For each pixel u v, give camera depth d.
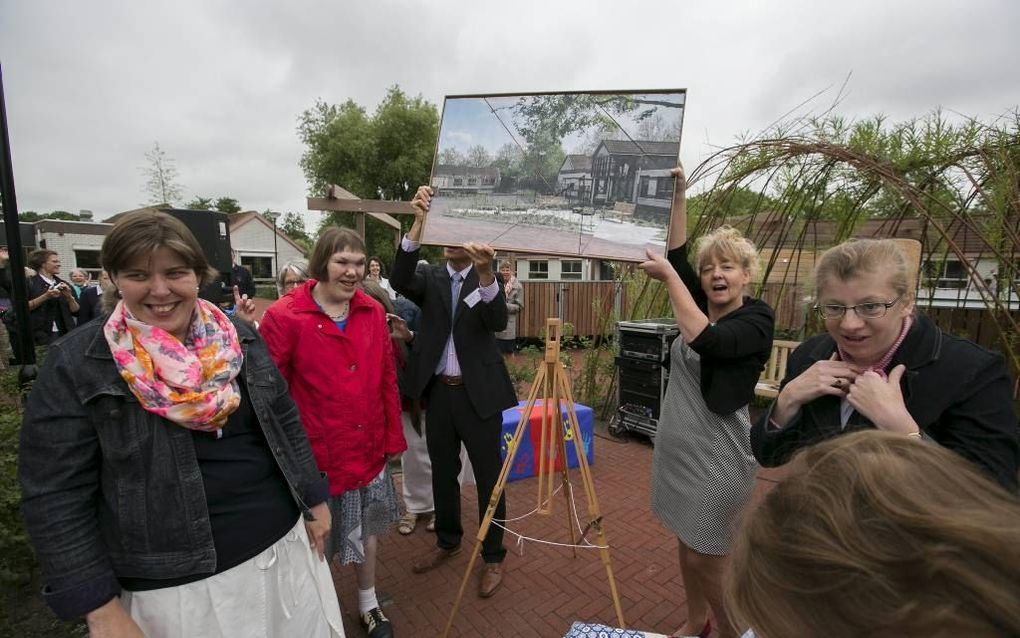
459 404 2.87
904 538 0.41
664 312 6.25
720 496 1.97
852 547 0.42
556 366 2.60
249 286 10.72
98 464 1.32
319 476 1.79
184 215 5.95
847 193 5.20
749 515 0.57
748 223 5.78
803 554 0.45
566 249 2.26
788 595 0.46
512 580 2.96
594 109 2.24
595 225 2.21
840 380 1.34
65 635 2.44
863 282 1.22
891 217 5.20
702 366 1.96
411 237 2.54
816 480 0.51
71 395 1.25
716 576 2.04
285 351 2.22
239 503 1.47
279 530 1.57
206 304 1.55
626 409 5.48
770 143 4.91
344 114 24.66
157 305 1.33
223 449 1.46
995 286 4.39
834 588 0.43
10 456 2.49
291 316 2.24
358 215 8.10
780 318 6.48
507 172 2.36
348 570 3.06
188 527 1.35
